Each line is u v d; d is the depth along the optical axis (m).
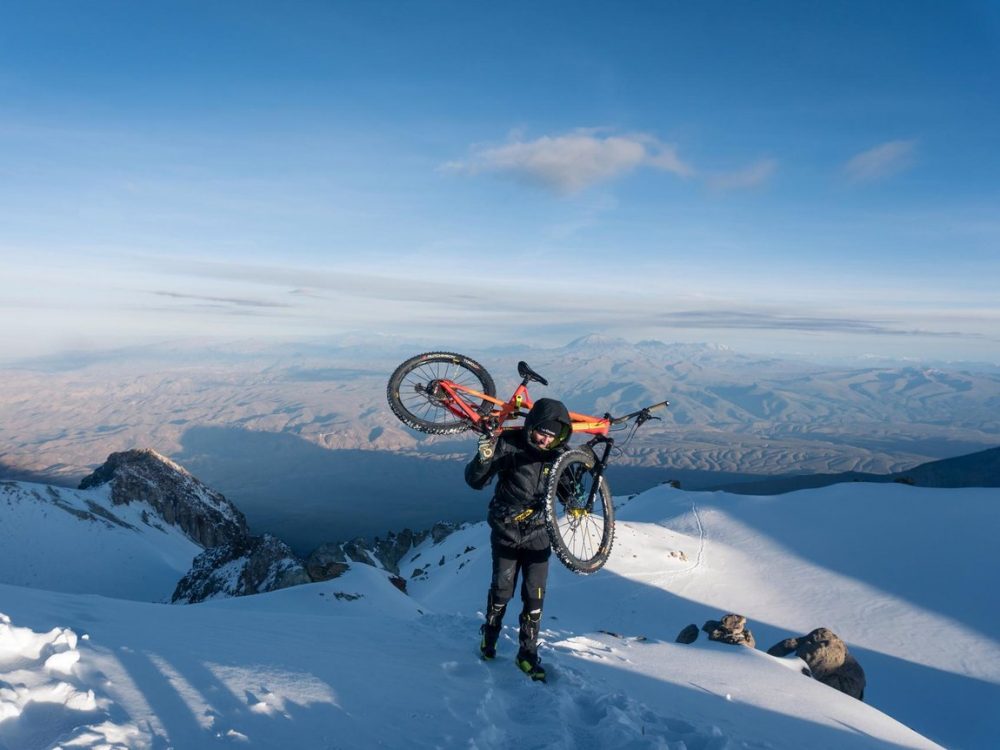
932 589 64.88
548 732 4.51
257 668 4.46
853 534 81.00
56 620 4.79
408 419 6.53
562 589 68.00
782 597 66.81
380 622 7.89
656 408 6.36
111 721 3.14
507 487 6.02
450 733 4.07
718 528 87.94
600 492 6.19
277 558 62.12
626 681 6.74
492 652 6.27
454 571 90.12
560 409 5.75
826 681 12.43
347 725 3.84
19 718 2.99
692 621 60.69
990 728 41.72
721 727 5.82
